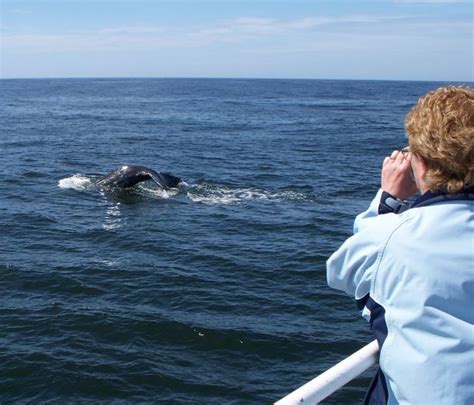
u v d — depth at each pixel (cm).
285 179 2472
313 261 1359
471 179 255
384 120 6162
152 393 805
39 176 2397
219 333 974
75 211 1805
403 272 252
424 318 244
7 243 1460
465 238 251
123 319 1013
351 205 1988
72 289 1160
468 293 245
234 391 816
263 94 12812
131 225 1645
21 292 1143
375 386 288
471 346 239
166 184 2128
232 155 3247
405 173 300
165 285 1186
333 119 6184
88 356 891
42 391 805
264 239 1537
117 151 3331
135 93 12925
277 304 1111
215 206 1908
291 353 927
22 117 5903
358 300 274
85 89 15412
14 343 926
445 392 237
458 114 251
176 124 5309
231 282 1217
